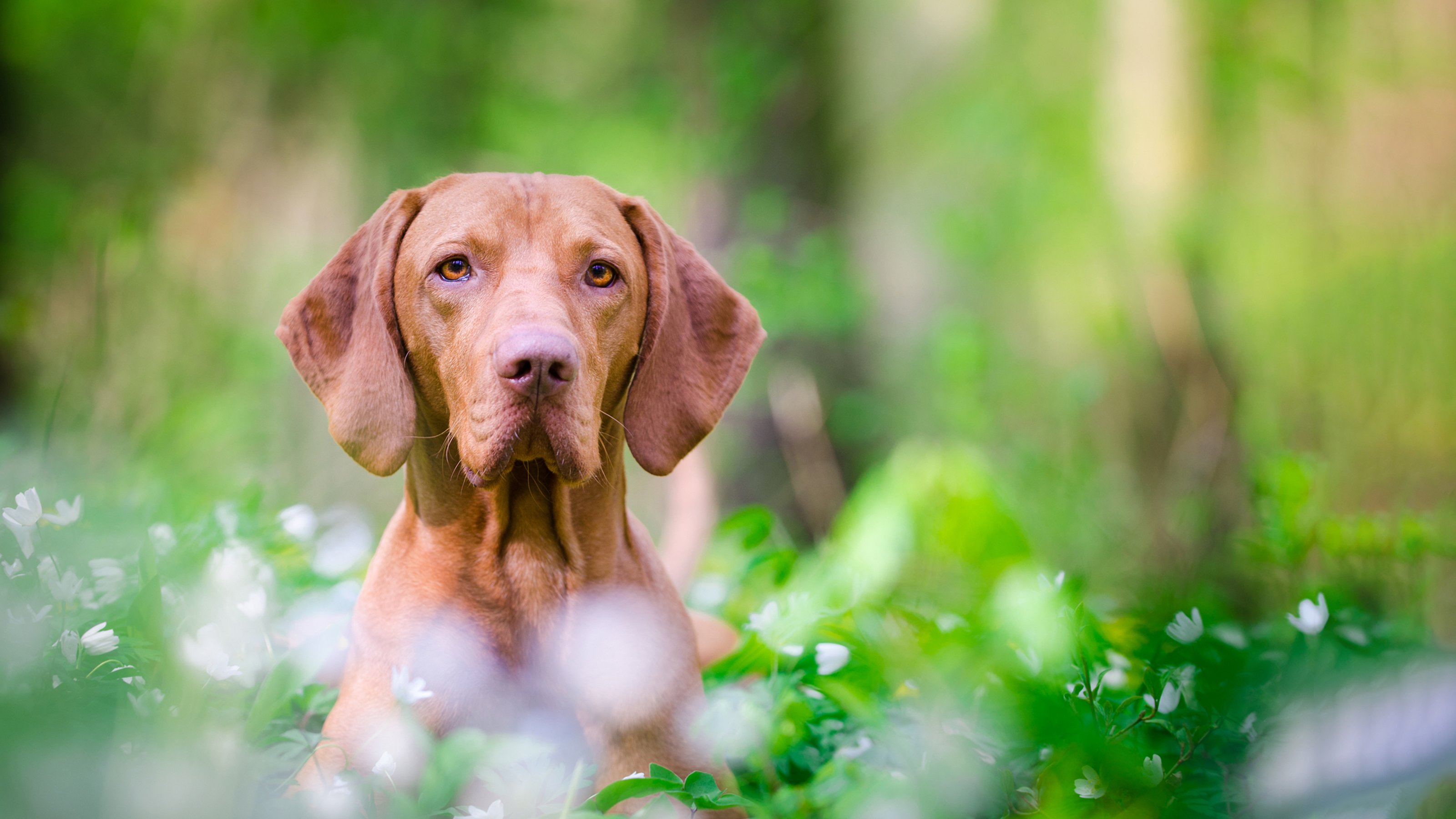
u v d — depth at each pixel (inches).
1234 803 98.9
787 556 168.6
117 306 267.3
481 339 111.3
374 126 415.2
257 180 423.2
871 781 98.4
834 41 360.8
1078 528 309.4
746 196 345.1
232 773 79.0
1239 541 174.4
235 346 315.6
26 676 91.2
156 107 430.0
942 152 465.7
